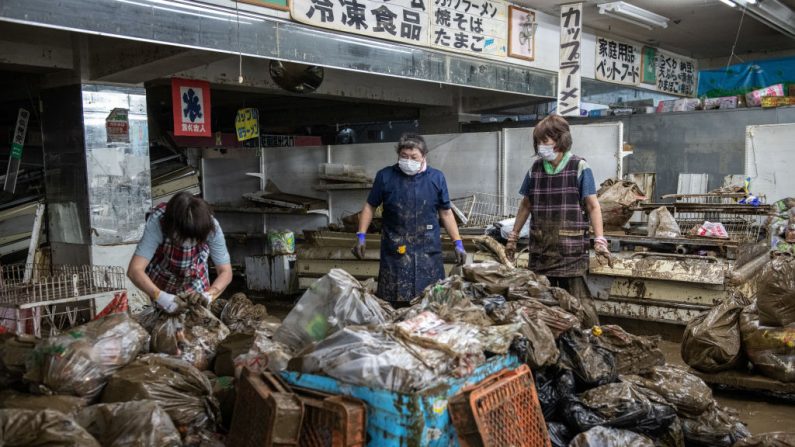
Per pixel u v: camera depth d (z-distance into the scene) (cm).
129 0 441
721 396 447
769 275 420
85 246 597
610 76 1109
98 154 592
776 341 421
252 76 779
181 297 334
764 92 899
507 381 236
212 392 293
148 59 541
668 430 314
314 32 579
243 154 928
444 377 228
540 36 880
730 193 658
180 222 327
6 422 213
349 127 1463
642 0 920
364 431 220
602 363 327
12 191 649
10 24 536
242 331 329
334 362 237
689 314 559
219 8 500
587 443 282
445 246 668
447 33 730
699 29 1109
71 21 411
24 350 293
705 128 920
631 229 672
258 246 918
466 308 285
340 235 743
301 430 229
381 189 447
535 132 441
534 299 343
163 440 238
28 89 640
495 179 793
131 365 282
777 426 393
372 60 639
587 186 433
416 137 433
